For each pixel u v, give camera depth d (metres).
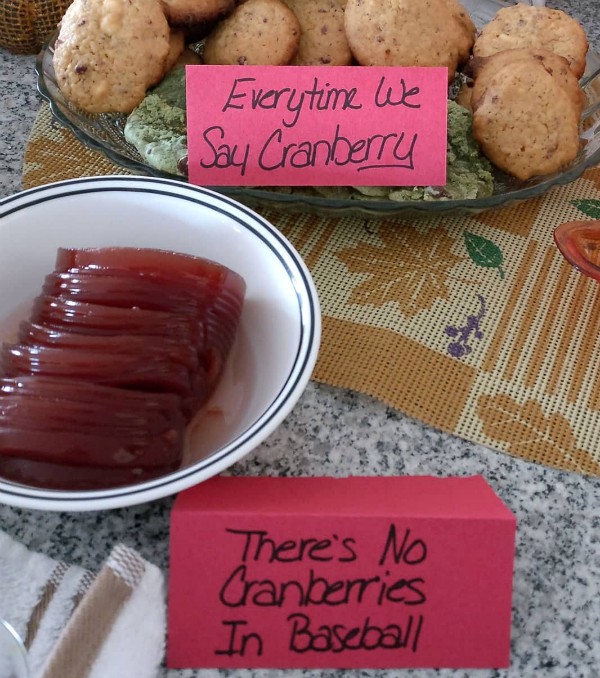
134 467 0.23
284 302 0.27
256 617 0.22
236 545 0.22
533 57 0.36
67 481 0.23
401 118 0.34
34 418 0.23
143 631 0.21
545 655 0.23
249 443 0.22
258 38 0.38
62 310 0.25
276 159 0.35
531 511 0.27
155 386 0.24
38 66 0.39
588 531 0.26
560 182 0.34
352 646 0.22
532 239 0.37
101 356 0.24
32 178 0.38
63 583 0.23
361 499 0.23
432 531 0.22
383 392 0.30
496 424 0.29
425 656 0.22
